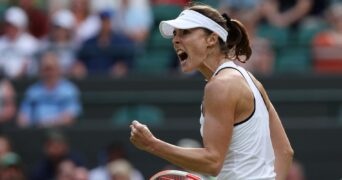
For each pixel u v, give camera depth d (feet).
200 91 70.90
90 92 71.00
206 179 35.42
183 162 33.27
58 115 70.03
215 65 34.45
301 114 70.74
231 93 33.47
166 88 71.10
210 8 34.37
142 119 70.44
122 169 61.67
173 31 34.73
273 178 34.68
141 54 75.10
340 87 70.79
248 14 78.84
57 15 79.51
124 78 71.20
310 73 71.41
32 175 66.08
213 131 33.27
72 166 64.28
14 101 70.69
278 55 75.05
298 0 80.28
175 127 68.23
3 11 80.84
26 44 75.05
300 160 69.21
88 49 74.28
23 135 68.90
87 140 68.69
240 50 35.40
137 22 77.92
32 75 72.43
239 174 34.06
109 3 79.15
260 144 34.30
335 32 77.77
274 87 70.90
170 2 79.61
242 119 33.88
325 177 69.15
